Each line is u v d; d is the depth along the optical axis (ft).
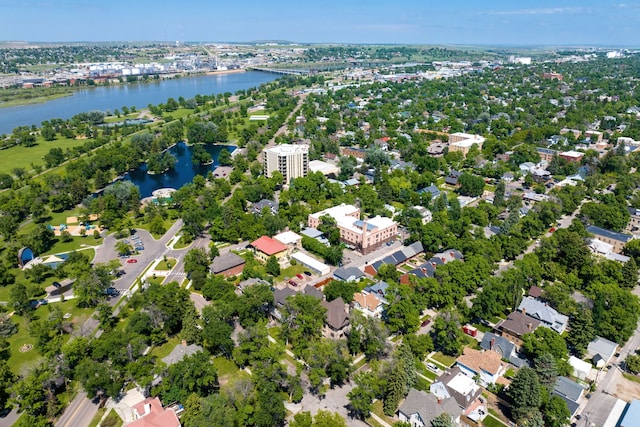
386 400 477.36
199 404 450.30
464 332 606.96
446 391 485.15
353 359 556.92
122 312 650.02
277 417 451.94
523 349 572.51
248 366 543.80
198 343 572.51
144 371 489.26
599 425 463.83
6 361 554.05
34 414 474.90
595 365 549.95
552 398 465.47
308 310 576.20
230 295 633.20
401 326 583.99
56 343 545.44
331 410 481.46
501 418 473.26
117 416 471.21
